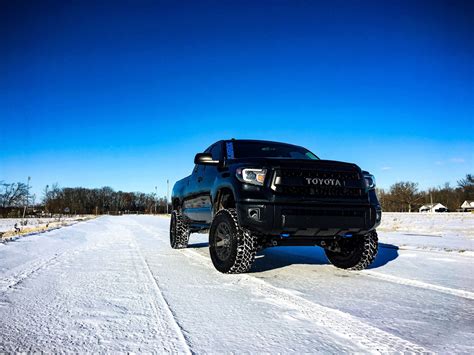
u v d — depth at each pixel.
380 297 3.17
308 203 3.93
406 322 2.48
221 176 4.64
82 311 2.69
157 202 120.56
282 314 2.65
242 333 2.25
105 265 4.91
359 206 4.12
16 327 2.34
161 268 4.67
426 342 2.11
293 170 3.98
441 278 4.03
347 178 4.15
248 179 4.03
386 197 79.94
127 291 3.34
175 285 3.61
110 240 9.25
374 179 4.48
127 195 131.38
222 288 3.49
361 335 2.22
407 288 3.54
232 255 4.09
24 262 5.18
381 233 11.30
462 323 2.46
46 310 2.72
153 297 3.12
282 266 4.93
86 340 2.11
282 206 3.84
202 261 5.33
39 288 3.46
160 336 2.18
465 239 8.95
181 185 7.09
